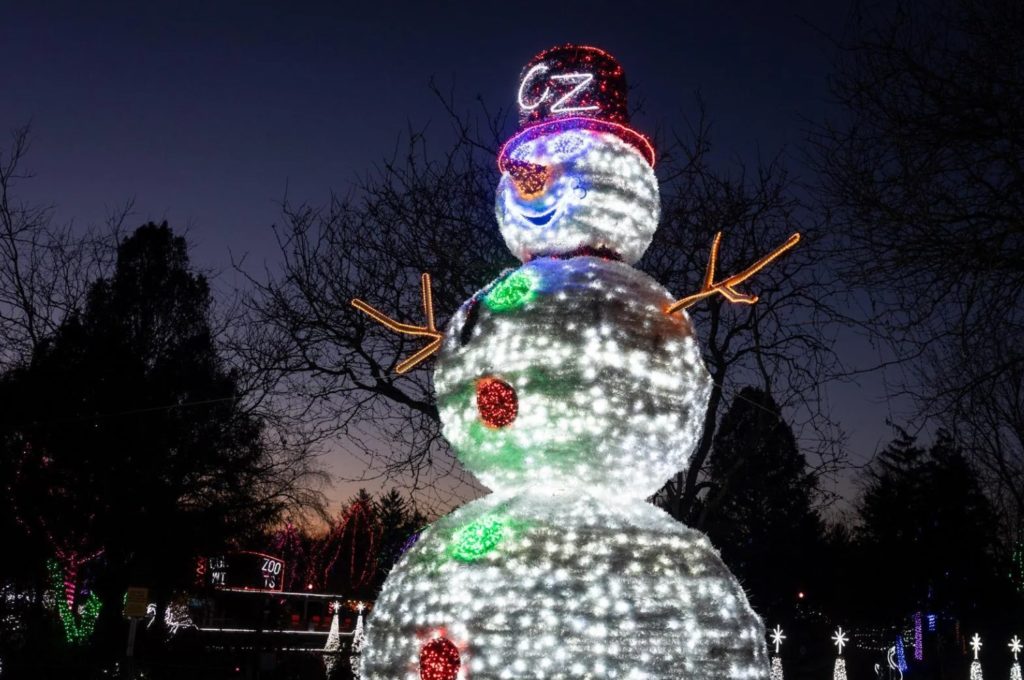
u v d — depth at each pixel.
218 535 24.23
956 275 6.28
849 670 30.59
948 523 35.03
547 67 5.86
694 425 5.29
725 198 12.70
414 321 12.57
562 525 4.79
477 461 5.21
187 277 27.34
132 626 15.41
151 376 24.69
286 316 12.95
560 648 4.48
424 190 12.83
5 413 22.19
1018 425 7.21
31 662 17.27
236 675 17.97
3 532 21.89
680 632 4.60
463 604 4.66
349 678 17.03
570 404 4.93
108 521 22.67
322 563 36.62
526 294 5.20
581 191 5.48
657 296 5.37
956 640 36.44
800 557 32.12
